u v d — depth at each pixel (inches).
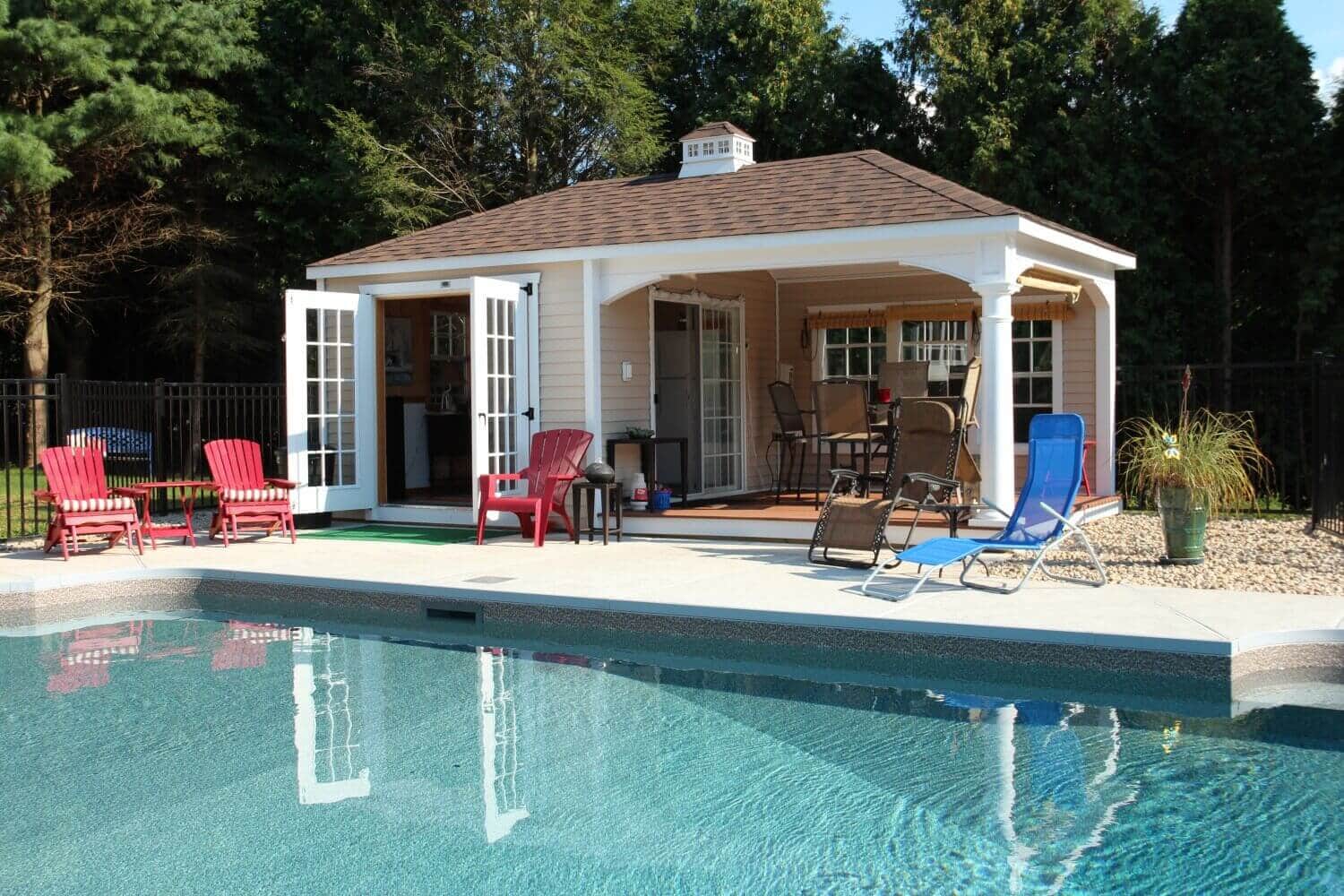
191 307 850.8
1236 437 488.7
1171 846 166.1
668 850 168.6
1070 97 776.3
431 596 329.1
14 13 672.4
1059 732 221.3
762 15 927.7
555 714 240.1
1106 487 520.1
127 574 364.2
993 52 796.0
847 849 167.9
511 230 498.0
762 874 159.9
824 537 356.2
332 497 486.3
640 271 450.3
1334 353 720.3
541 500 420.8
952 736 220.8
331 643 309.7
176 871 163.3
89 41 660.7
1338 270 724.0
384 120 919.7
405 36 887.7
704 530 440.5
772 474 583.8
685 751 214.7
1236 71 714.8
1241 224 767.1
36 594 344.8
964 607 281.6
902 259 401.1
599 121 909.8
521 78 892.6
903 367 488.1
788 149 898.7
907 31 872.9
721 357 543.8
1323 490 424.8
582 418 462.6
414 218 859.4
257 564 378.3
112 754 215.9
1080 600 288.4
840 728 227.6
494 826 178.7
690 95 994.7
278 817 183.8
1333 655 251.0
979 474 394.3
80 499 410.9
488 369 452.4
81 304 878.4
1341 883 152.9
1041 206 757.9
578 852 168.2
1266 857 161.5
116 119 681.6
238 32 784.9
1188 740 213.9
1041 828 173.9
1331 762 200.4
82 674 276.8
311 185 856.3
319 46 903.1
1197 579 319.9
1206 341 748.6
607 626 303.9
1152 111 746.2
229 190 832.3
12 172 632.4
